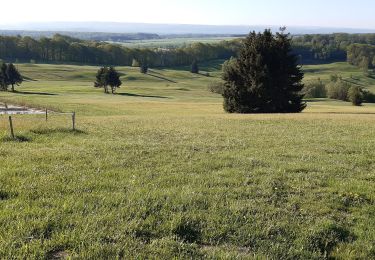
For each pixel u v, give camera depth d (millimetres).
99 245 7156
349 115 45188
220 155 16125
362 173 13969
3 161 13492
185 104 83312
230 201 10055
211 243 7852
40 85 144125
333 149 18766
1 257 6590
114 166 13461
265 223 8852
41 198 9516
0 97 83188
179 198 9883
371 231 8875
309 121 34656
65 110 62156
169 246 7422
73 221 8117
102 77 123312
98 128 25984
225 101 60188
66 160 14109
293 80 59344
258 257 7293
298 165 14656
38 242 7152
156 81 178875
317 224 8977
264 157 16234
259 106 57688
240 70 58562
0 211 8453
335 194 11289
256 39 58062
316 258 7613
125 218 8492
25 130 21172
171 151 16703
